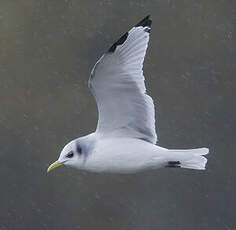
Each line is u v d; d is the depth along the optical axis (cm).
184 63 1905
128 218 1750
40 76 1873
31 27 1912
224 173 1812
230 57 1903
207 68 1909
